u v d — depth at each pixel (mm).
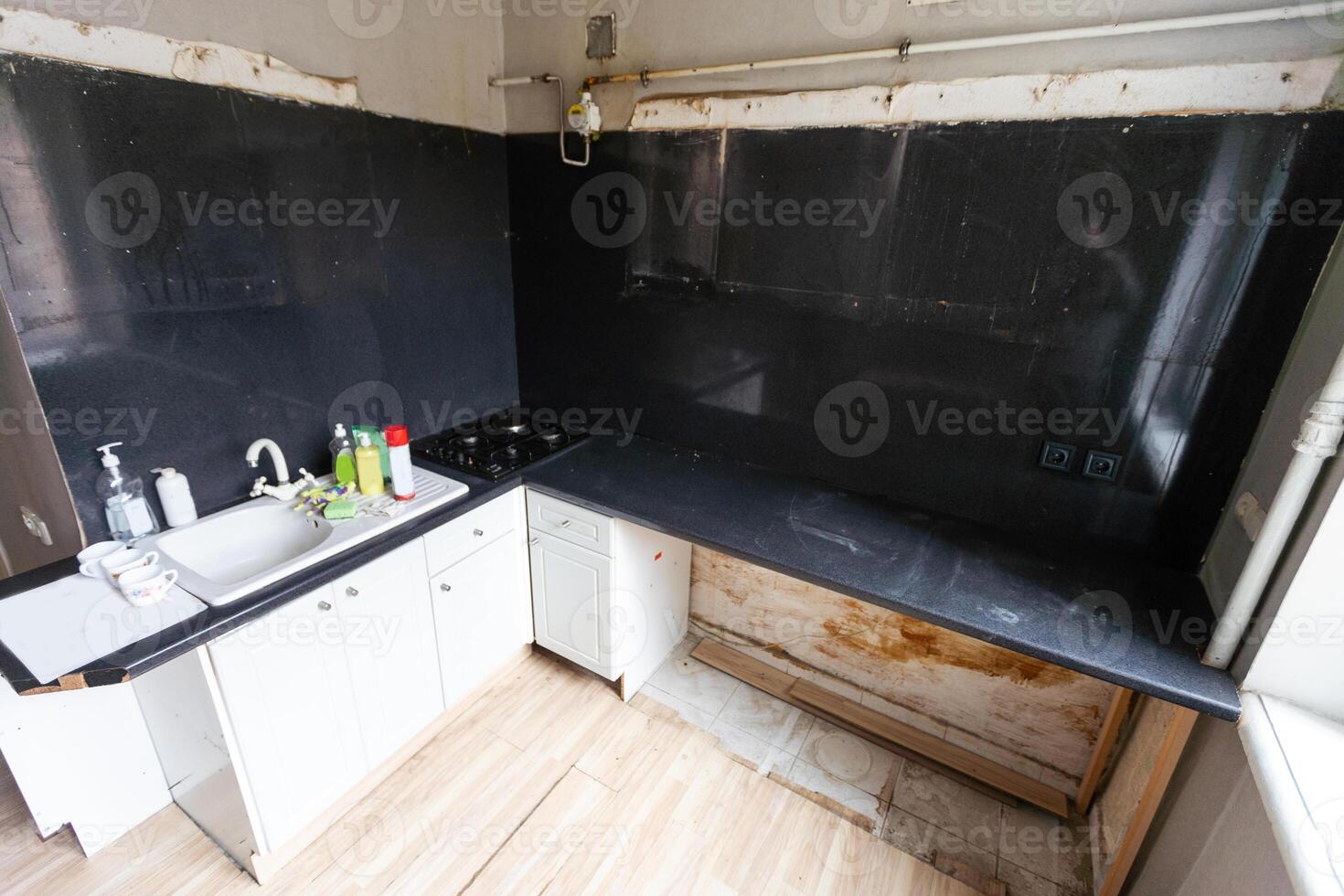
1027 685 1847
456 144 2131
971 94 1516
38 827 1546
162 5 1360
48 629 1235
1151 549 1585
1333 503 1007
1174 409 1470
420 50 1937
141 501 1527
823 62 1665
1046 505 1689
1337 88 1174
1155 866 1370
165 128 1419
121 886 1551
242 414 1712
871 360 1839
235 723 1375
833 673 2230
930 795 1892
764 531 1720
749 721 2141
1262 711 1117
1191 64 1281
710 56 1833
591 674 2322
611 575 1960
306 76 1666
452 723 2080
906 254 1702
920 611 1408
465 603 1956
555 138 2189
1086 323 1518
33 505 1568
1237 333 1364
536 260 2387
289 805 1548
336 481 1886
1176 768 1390
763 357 2021
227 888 1557
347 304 1911
